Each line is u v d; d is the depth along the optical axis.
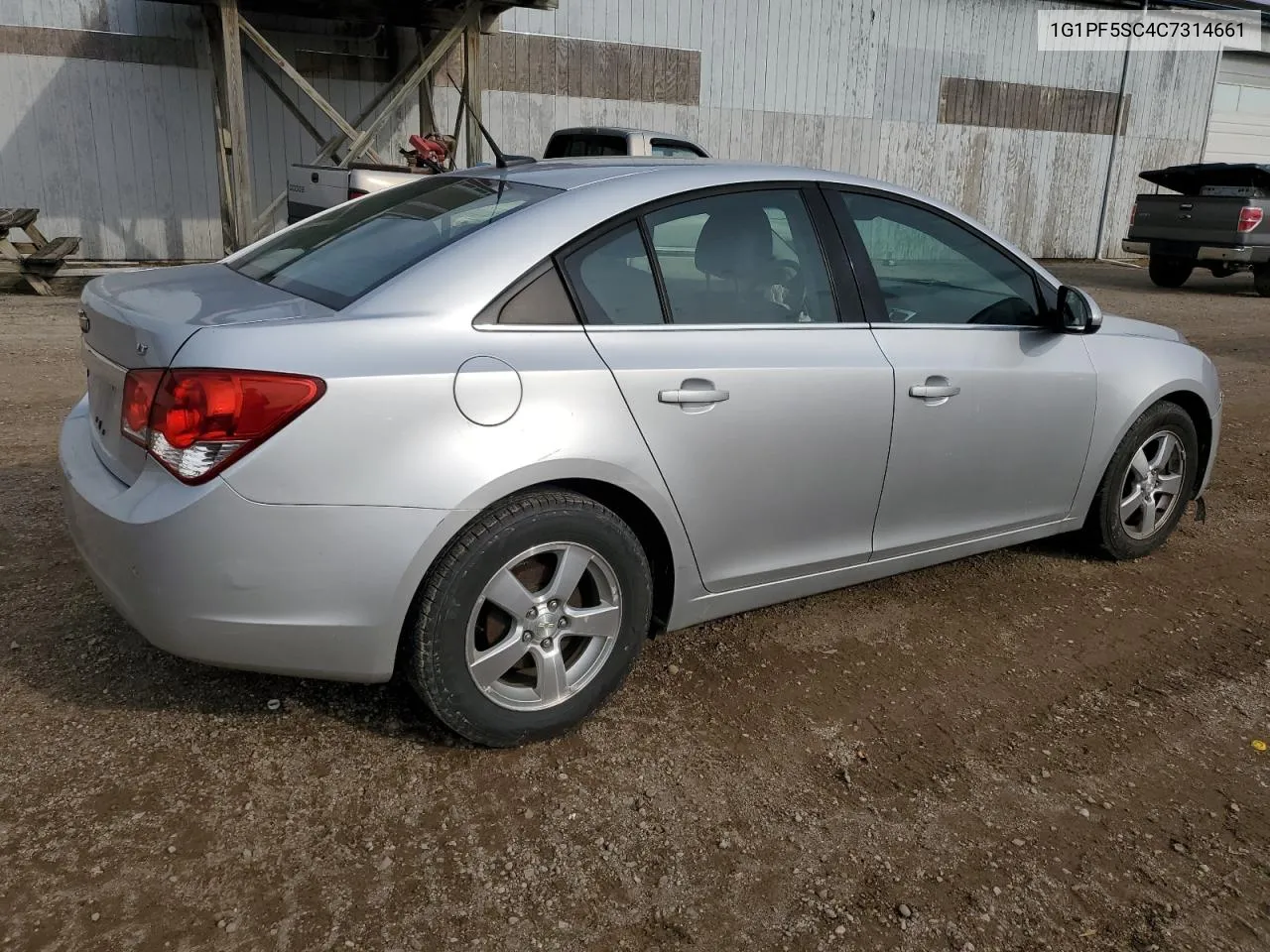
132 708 2.95
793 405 3.11
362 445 2.45
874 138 16.50
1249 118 20.22
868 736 3.02
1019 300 3.84
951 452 3.55
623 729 2.99
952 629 3.74
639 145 11.09
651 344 2.91
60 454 2.96
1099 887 2.45
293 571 2.45
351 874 2.35
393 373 2.49
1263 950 2.28
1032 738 3.06
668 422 2.88
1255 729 3.17
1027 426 3.76
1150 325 4.44
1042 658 3.55
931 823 2.64
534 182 3.12
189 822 2.49
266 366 2.39
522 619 2.75
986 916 2.34
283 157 12.88
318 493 2.43
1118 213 19.42
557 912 2.28
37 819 2.46
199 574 2.41
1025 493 3.88
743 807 2.67
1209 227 14.16
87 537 2.63
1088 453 4.02
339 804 2.59
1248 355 9.77
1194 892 2.45
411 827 2.52
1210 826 2.69
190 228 12.65
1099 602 4.03
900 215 3.57
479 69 11.70
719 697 3.19
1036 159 18.17
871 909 2.34
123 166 12.12
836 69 15.84
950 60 16.77
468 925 2.22
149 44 11.95
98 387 2.87
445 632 2.62
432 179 3.51
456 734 2.78
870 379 3.28
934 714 3.16
